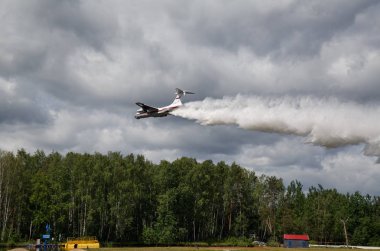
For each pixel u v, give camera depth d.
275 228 149.38
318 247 125.88
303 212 164.25
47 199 109.00
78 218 113.94
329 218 155.50
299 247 123.25
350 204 163.75
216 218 141.00
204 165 134.00
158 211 122.25
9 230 103.75
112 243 114.56
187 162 136.75
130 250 91.00
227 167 144.38
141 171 127.88
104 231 120.69
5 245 96.06
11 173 106.69
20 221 109.69
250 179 149.88
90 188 113.06
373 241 155.88
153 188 131.50
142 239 121.06
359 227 157.75
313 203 164.38
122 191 116.38
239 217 136.62
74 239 102.44
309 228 154.12
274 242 133.00
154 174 133.12
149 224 130.62
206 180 131.00
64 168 116.38
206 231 138.12
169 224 120.81
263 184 150.25
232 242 130.75
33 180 109.31
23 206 109.69
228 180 139.12
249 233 145.50
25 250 84.44
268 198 148.75
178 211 127.44
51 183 111.31
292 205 170.88
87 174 114.88
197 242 128.12
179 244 124.19
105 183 118.06
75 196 113.25
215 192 138.38
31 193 111.31
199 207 129.50
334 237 161.62
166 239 117.69
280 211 153.00
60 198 109.75
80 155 122.56
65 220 112.50
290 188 181.75
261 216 145.62
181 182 129.88
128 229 121.88
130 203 119.06
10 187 105.69
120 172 119.56
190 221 133.12
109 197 114.88
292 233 148.12
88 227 111.88
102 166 118.19
